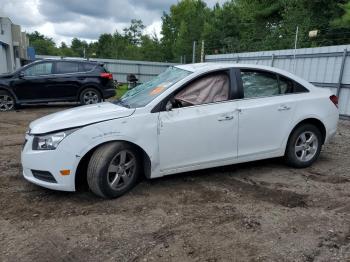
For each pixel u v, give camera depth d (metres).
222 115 4.72
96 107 4.78
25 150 4.23
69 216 3.82
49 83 12.42
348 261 3.04
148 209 4.01
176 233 3.48
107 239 3.37
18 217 3.79
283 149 5.33
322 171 5.47
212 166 4.81
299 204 4.21
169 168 4.53
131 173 4.43
